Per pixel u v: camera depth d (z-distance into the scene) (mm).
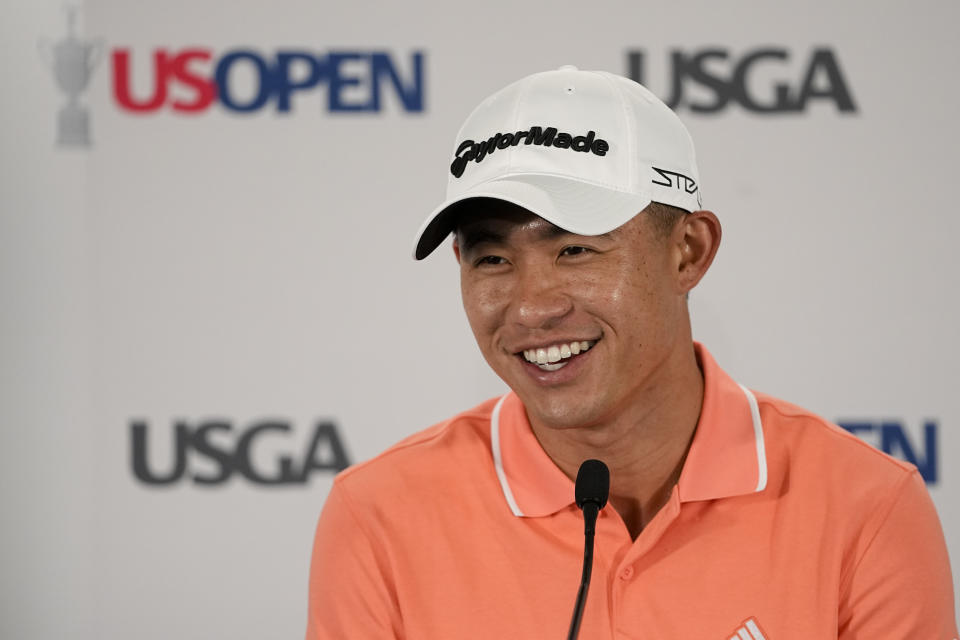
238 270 9203
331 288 9242
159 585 9227
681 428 4918
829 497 4820
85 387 9133
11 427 9086
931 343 9227
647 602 4609
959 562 9234
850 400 9234
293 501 9266
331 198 9242
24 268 9086
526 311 4332
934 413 9227
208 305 9195
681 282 4758
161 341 9172
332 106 9234
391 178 9273
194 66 9172
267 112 9211
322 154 9242
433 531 4992
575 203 4340
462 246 4555
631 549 4664
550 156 4484
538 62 9266
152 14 9148
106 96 9133
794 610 4602
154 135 9148
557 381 4496
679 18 9234
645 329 4477
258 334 9219
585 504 4234
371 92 9258
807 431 5059
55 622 9156
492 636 4711
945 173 9227
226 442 9234
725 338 9266
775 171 9227
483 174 4566
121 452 9172
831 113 9227
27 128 9078
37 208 9078
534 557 4809
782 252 9242
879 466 4922
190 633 9242
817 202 9242
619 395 4531
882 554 4750
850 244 9227
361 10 9234
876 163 9227
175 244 9172
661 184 4543
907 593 4727
